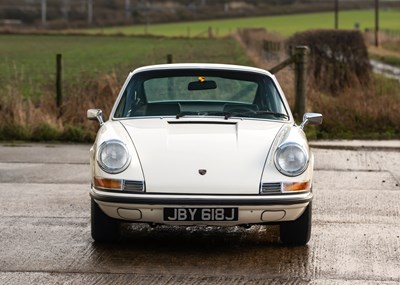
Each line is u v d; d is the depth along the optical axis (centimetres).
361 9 15000
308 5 13800
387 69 3769
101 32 9231
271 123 775
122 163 688
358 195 1000
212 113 792
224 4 13512
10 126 1473
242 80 828
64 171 1166
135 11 12475
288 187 687
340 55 2141
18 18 11625
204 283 625
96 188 699
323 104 1583
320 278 642
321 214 886
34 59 4359
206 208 673
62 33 8725
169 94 820
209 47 5647
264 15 13200
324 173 1163
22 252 716
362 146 1406
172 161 694
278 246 746
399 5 15825
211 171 686
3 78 2314
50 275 645
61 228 812
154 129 741
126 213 686
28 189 1028
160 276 645
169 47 5728
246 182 681
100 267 670
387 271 663
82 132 1463
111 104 1512
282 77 1698
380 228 820
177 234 793
